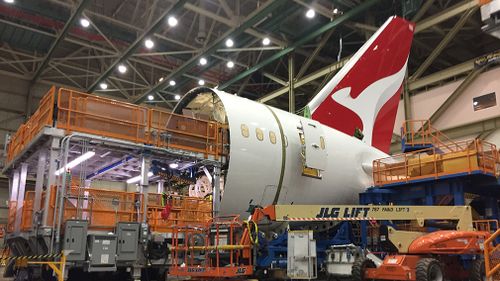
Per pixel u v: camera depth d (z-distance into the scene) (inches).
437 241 486.9
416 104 1266.0
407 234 509.4
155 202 697.0
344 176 681.6
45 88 1512.1
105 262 469.1
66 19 1186.6
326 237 571.8
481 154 631.8
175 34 1382.9
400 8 1259.8
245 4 1266.0
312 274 451.5
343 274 490.3
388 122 838.5
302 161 616.7
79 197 488.7
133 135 538.3
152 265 511.2
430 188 685.9
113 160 631.8
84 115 508.7
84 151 508.1
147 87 1556.3
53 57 1454.2
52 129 483.2
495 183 670.5
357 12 1125.7
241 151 558.6
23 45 1390.3
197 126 590.6
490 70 1111.0
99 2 1254.3
